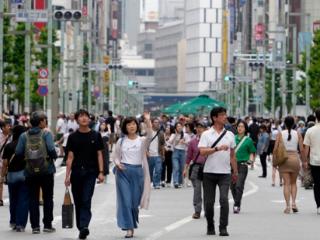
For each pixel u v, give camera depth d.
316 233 40.31
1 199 52.28
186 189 69.00
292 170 49.84
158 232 41.00
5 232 40.84
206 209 39.62
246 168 49.88
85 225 38.22
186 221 46.03
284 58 173.62
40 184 40.25
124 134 39.41
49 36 116.25
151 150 68.56
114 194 63.28
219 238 38.53
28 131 40.06
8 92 135.88
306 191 66.31
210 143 39.03
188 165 54.09
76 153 38.22
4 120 50.94
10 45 126.44
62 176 80.88
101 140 38.44
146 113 39.47
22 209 41.12
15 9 100.19
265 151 83.31
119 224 38.97
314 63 157.88
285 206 54.38
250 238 38.47
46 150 39.97
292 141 49.81
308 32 150.00
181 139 69.81
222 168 39.09
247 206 54.50
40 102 151.62
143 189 39.25
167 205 55.53
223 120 39.19
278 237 38.84
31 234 40.09
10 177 41.53
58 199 58.16
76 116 39.38
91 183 38.22
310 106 158.38
